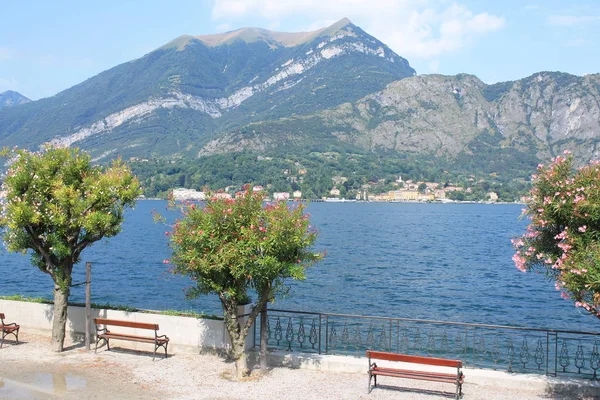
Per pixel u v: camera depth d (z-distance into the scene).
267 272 15.77
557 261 13.72
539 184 14.65
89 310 19.22
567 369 24.47
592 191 13.46
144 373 16.61
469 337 31.42
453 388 15.58
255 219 16.09
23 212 17.92
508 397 14.86
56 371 16.78
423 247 90.38
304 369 17.27
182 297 45.62
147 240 102.19
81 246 19.78
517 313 41.25
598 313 13.46
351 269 63.53
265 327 16.91
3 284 53.44
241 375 16.28
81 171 20.05
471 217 195.00
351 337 29.47
